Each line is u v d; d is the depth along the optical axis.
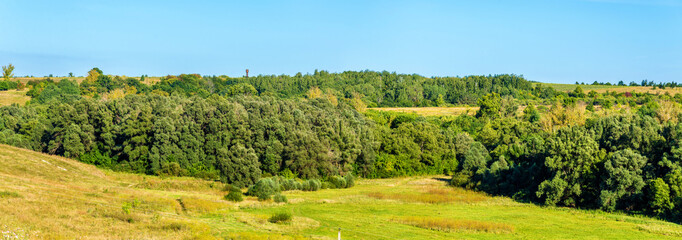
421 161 112.50
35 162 71.44
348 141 100.25
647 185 60.28
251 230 42.34
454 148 116.00
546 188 67.12
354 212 58.25
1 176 54.91
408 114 153.25
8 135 102.38
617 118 75.81
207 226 41.03
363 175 105.94
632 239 45.53
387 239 42.25
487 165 93.75
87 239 32.44
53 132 103.06
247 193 72.94
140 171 94.94
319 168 95.06
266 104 109.00
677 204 55.22
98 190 57.69
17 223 33.47
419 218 52.66
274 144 96.31
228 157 88.81
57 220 36.59
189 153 95.88
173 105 112.00
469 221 50.91
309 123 108.38
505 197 74.19
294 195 74.25
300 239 38.81
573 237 46.09
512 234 46.75
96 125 104.12
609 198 61.53
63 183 61.53
